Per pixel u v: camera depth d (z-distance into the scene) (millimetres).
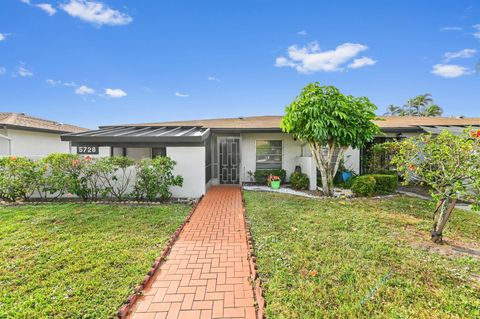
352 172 12688
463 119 15719
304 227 5980
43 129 14836
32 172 8523
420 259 4367
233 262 4398
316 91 9148
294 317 2947
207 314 3102
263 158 13984
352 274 3846
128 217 6750
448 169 4926
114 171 8859
